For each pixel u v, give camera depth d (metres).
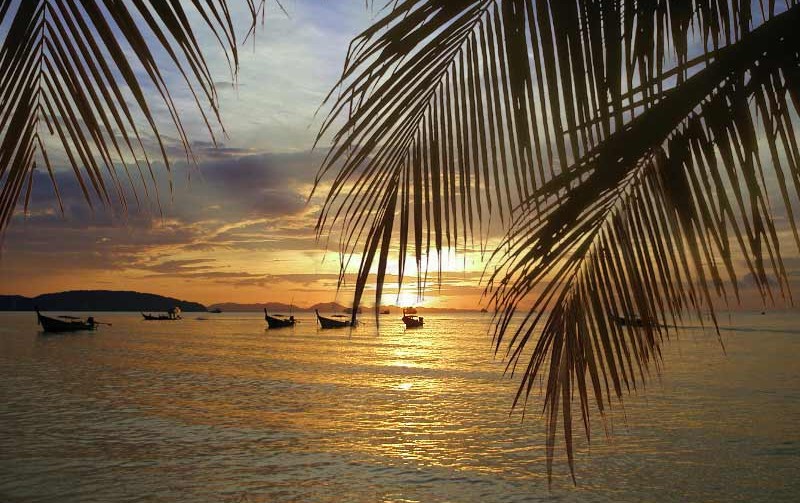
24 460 17.80
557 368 1.98
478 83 1.67
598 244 2.00
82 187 0.99
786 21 1.82
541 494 14.77
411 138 1.73
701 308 1.89
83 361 48.03
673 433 20.66
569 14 1.62
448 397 30.12
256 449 19.39
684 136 1.86
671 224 1.91
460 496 14.67
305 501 14.39
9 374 38.78
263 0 1.12
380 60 1.56
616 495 14.50
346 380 37.12
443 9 1.58
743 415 23.59
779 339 72.12
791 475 15.83
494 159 1.70
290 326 130.25
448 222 1.74
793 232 1.80
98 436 21.09
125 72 0.95
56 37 0.94
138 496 14.68
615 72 1.64
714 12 1.79
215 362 48.59
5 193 0.96
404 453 18.84
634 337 2.00
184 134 1.00
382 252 1.72
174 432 21.84
